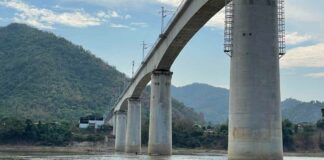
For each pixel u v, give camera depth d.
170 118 88.81
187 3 63.97
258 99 41.66
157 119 88.00
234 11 43.50
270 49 42.53
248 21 42.50
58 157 92.75
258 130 41.34
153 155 86.75
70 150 168.38
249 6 42.69
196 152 174.12
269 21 42.78
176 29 72.81
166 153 87.31
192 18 63.53
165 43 81.06
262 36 42.41
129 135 127.56
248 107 41.62
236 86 42.44
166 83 89.06
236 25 43.12
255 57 42.06
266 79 42.03
